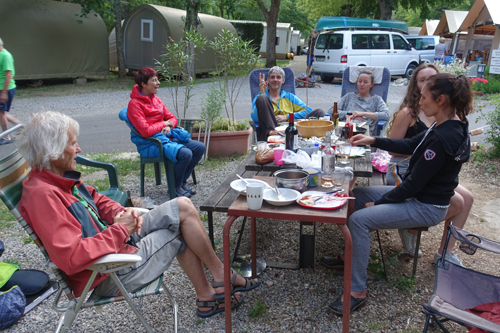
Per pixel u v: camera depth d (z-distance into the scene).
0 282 2.30
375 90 4.88
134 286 1.86
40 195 1.59
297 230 3.34
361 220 2.22
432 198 2.21
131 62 13.90
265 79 5.20
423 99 2.19
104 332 2.13
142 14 12.97
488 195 4.09
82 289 1.76
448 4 20.34
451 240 2.64
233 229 3.37
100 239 1.65
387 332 2.10
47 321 2.21
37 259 2.87
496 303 1.79
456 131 2.09
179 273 2.70
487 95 10.40
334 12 24.22
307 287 2.52
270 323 2.18
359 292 2.27
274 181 2.29
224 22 15.20
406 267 2.75
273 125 4.50
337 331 2.11
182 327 2.16
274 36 17.23
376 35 13.09
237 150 5.34
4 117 5.86
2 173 1.61
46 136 1.61
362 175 2.48
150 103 3.86
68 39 12.27
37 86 12.05
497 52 10.29
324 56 13.44
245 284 2.25
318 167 2.39
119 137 6.77
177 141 4.09
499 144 4.94
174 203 2.04
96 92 11.34
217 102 5.34
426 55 14.95
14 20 10.98
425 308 1.67
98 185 4.27
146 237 1.96
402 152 2.68
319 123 3.35
